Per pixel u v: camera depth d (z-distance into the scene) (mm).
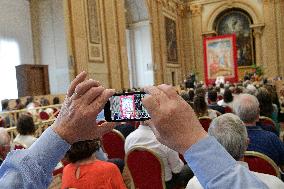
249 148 3188
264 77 22734
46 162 744
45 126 6930
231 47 15648
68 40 13922
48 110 8445
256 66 25125
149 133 3678
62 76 13977
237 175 646
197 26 26891
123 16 18359
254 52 26156
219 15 26812
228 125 1892
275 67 25250
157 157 3480
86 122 765
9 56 13375
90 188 2402
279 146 3197
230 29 26672
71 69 13961
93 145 2486
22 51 14023
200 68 26812
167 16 24219
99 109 760
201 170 666
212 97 7387
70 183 2434
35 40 14422
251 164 2658
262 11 25484
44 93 13016
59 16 13992
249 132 3264
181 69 26359
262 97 5336
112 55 16906
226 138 1856
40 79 12984
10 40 13438
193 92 8656
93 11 15562
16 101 10602
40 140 768
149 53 21641
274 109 5750
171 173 3709
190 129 691
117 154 5168
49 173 753
